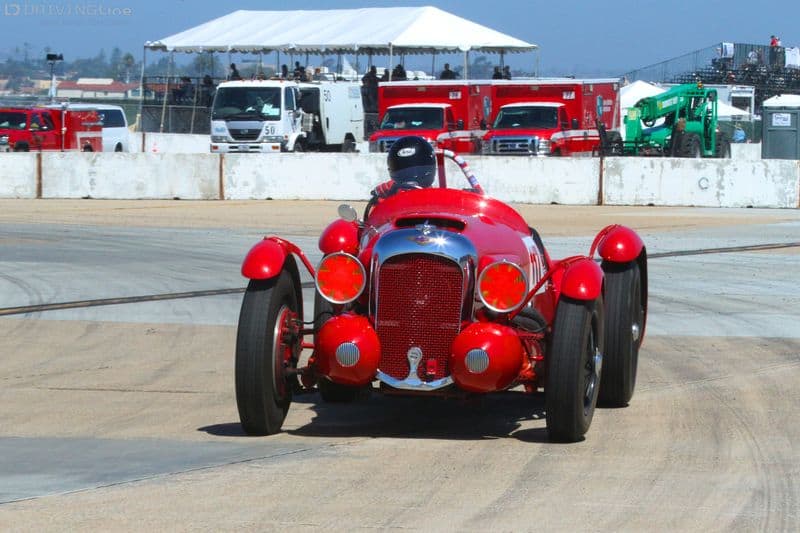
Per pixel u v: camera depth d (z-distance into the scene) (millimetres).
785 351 37219
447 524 19484
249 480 22234
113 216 85938
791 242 69438
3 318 43469
